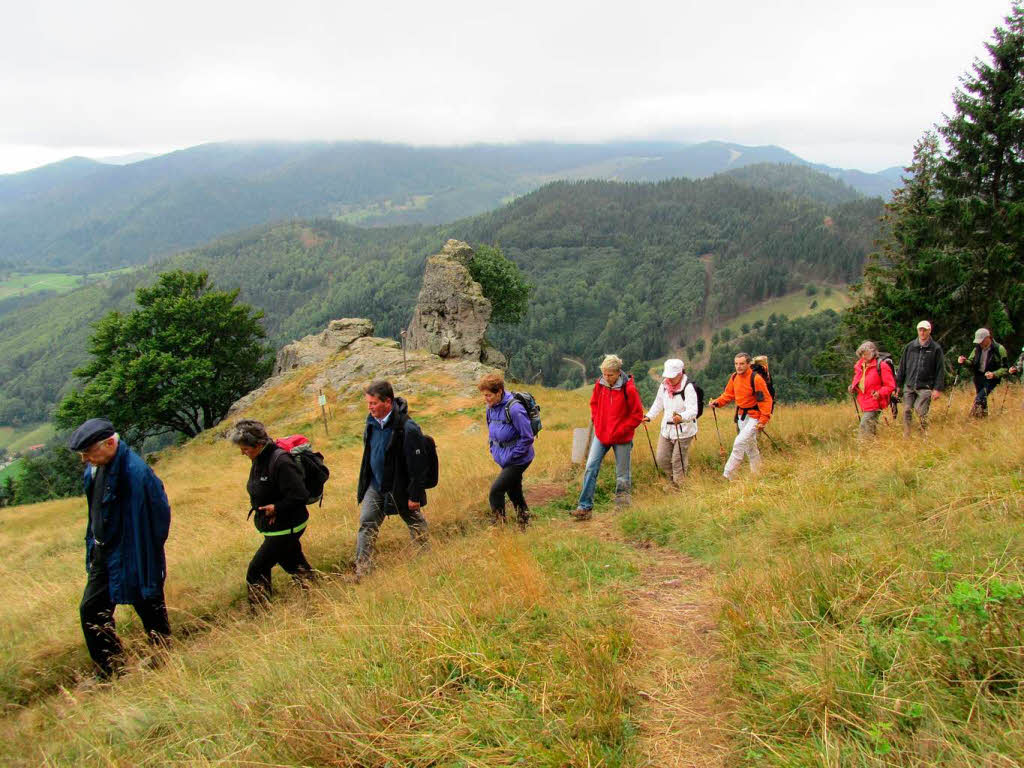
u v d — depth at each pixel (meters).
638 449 9.59
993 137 17.75
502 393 6.12
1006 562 3.03
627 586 4.28
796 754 2.12
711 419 13.68
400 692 2.85
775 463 7.22
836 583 3.33
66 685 4.34
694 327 176.88
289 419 22.75
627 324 182.00
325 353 31.00
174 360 32.06
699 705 2.69
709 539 5.19
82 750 2.96
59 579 7.47
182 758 2.66
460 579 4.39
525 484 8.72
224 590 5.52
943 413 9.28
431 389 23.44
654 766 2.30
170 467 20.80
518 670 2.95
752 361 7.17
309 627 3.94
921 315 18.95
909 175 23.59
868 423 7.91
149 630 4.47
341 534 6.67
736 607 3.43
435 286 32.41
